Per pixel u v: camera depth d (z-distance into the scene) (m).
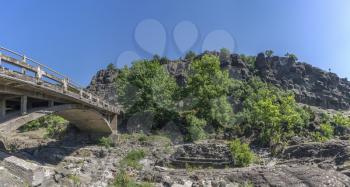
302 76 106.44
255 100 62.44
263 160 39.19
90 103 34.44
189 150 39.12
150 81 55.16
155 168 34.91
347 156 33.97
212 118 52.25
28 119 22.89
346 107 101.81
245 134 48.94
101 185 27.94
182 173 32.31
